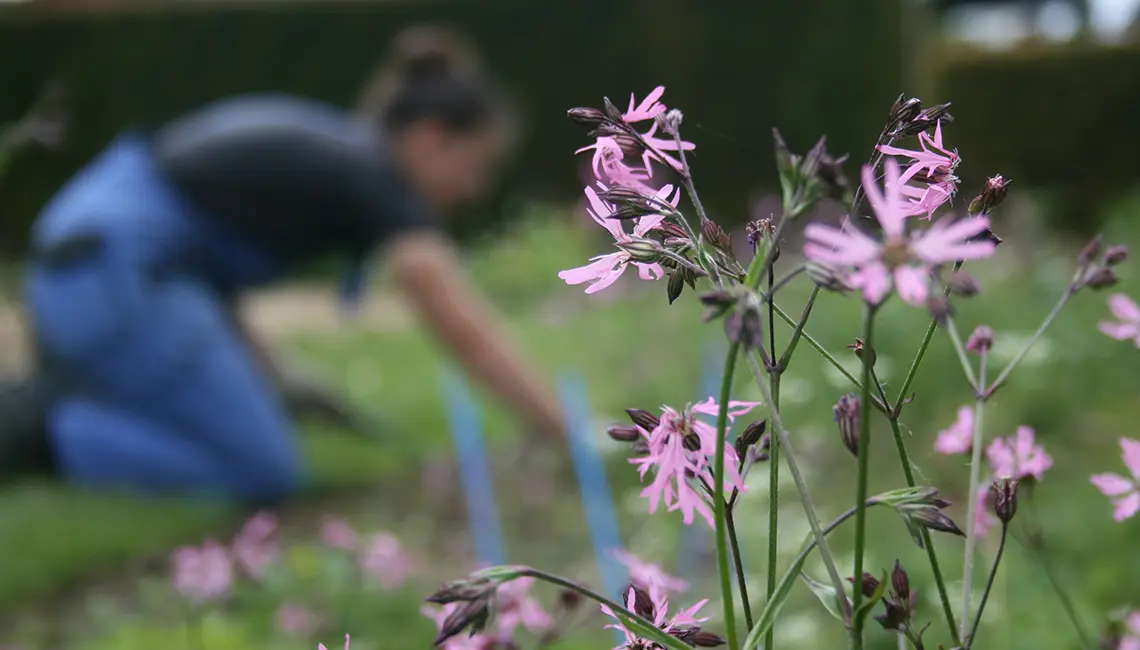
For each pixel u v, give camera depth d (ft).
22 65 38.86
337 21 38.09
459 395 16.21
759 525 7.86
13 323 27.53
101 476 13.71
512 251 31.19
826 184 2.21
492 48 37.19
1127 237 20.29
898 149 2.62
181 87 38.81
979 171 32.94
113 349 13.74
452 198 13.88
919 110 2.68
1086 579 7.41
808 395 9.79
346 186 13.28
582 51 36.58
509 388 12.19
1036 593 7.09
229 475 13.71
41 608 10.41
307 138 13.61
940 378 12.27
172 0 38.70
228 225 14.11
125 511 12.33
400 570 9.63
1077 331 13.65
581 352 19.67
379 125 13.80
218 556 9.27
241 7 38.40
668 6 35.65
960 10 74.33
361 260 14.01
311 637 8.68
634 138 2.76
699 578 8.46
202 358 13.75
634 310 22.45
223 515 12.87
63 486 13.64
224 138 13.93
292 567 10.05
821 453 10.83
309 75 38.42
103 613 9.81
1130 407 12.01
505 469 13.75
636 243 2.65
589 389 16.43
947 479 8.57
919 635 2.61
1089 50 31.89
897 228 2.00
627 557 3.23
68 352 13.94
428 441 15.88
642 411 2.67
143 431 13.75
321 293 32.65
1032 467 3.77
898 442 2.76
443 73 13.66
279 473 13.80
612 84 36.47
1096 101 31.96
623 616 2.45
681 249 2.67
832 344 12.89
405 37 37.68
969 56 33.09
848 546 8.02
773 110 35.24
